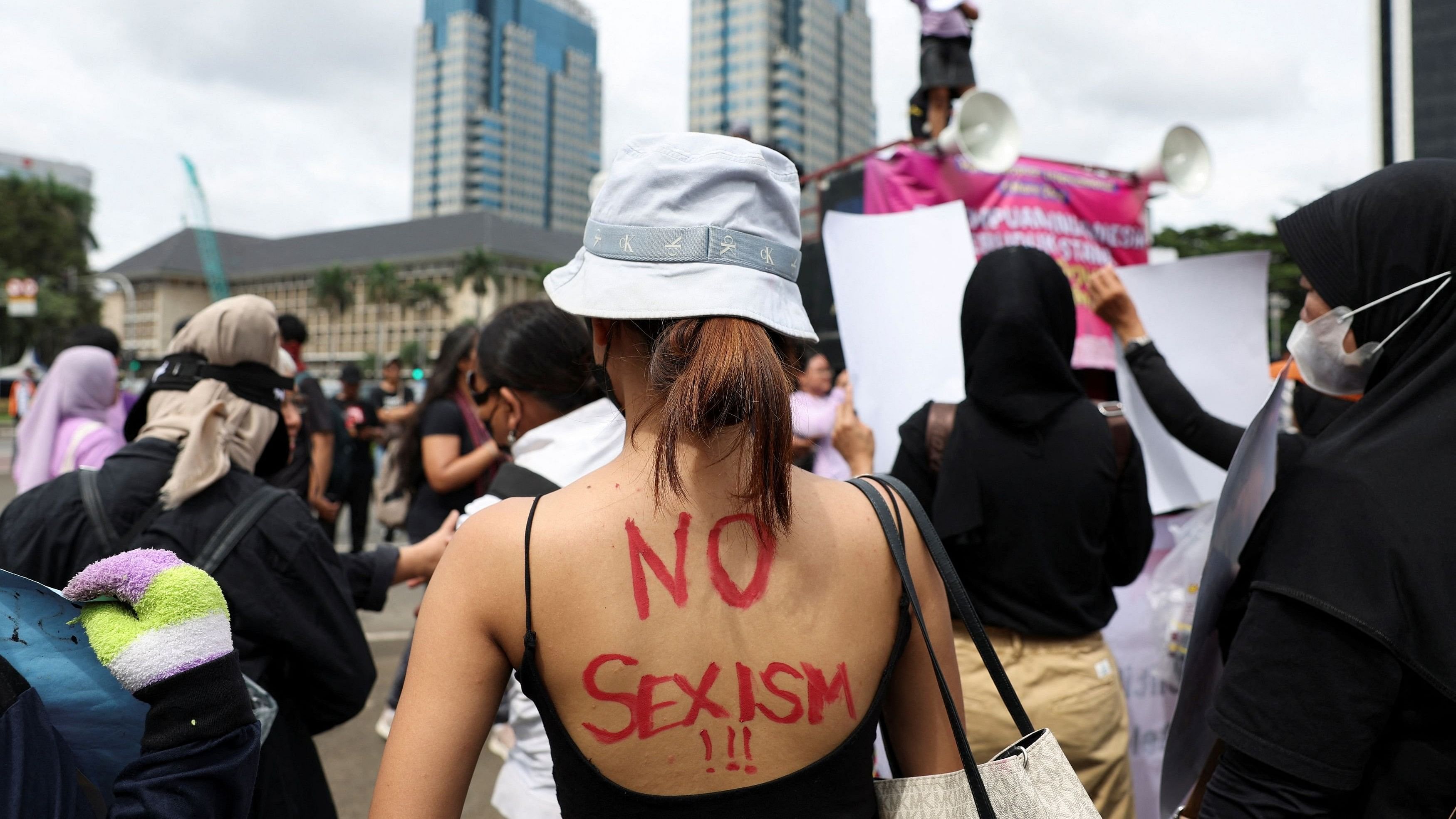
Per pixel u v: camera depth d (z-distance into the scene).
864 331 2.56
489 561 0.88
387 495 4.54
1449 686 1.09
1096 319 3.01
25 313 32.31
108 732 1.03
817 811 0.88
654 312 0.87
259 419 1.74
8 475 14.62
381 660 4.93
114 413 3.39
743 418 0.83
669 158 0.91
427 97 162.75
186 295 110.12
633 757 0.86
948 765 0.99
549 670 0.86
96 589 0.96
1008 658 1.90
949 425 2.00
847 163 3.55
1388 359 1.34
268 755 1.57
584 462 1.84
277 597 1.56
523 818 1.94
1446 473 1.14
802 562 0.91
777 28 135.00
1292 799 1.13
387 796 0.85
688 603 0.87
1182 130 3.11
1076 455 1.88
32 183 44.97
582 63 178.50
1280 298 21.41
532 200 168.25
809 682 0.89
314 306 110.56
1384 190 1.31
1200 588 1.45
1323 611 1.12
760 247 0.90
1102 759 1.91
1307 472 1.22
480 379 2.45
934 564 1.00
